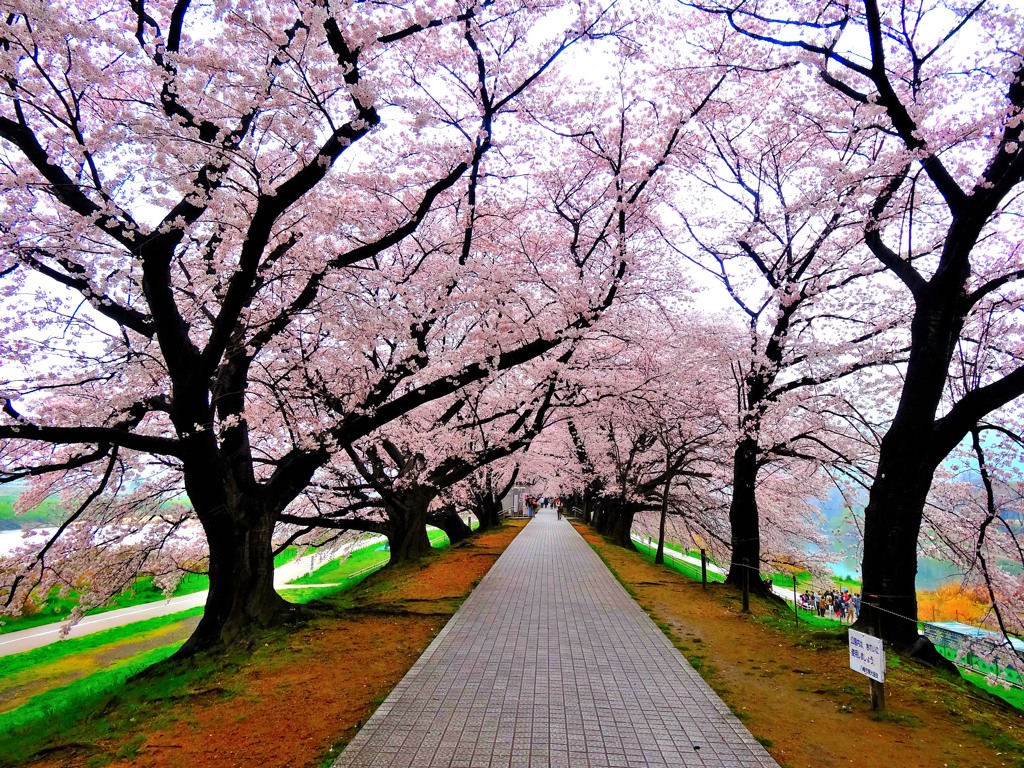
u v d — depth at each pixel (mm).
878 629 6641
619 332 11297
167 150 5422
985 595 10234
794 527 20484
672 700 4973
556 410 14117
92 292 6621
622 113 8836
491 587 10531
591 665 5918
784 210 9758
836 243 10453
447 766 3738
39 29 4922
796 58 7902
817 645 6867
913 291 7297
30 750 4398
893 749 4172
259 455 12562
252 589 7625
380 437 11922
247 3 5285
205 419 6766
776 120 10023
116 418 8031
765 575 15391
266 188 5781
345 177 7949
